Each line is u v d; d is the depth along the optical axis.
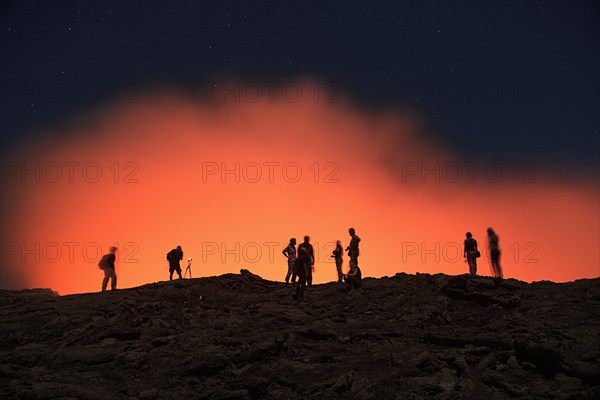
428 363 12.63
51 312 18.44
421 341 14.36
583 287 16.80
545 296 16.25
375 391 11.73
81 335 16.08
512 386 11.34
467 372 12.05
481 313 15.95
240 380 12.70
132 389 12.76
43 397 11.95
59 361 14.48
